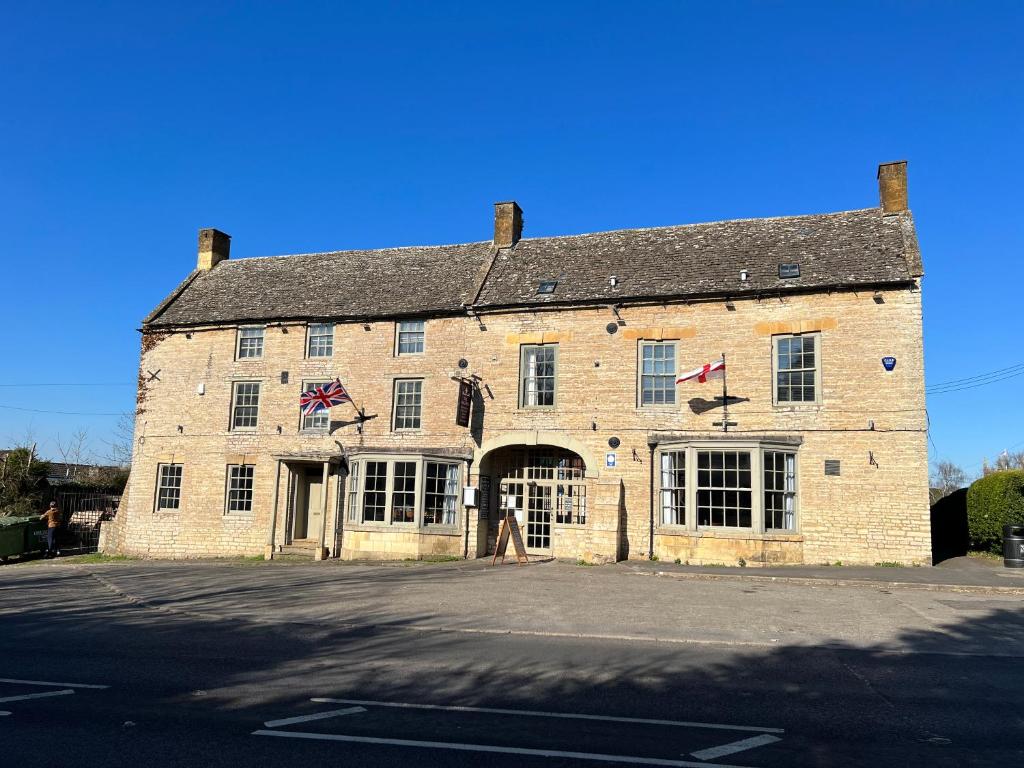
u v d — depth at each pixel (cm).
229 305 2628
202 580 1777
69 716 679
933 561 1936
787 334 2003
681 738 624
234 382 2530
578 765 555
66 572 2077
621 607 1303
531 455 2286
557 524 2208
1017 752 597
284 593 1527
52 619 1274
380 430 2345
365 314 2402
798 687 808
